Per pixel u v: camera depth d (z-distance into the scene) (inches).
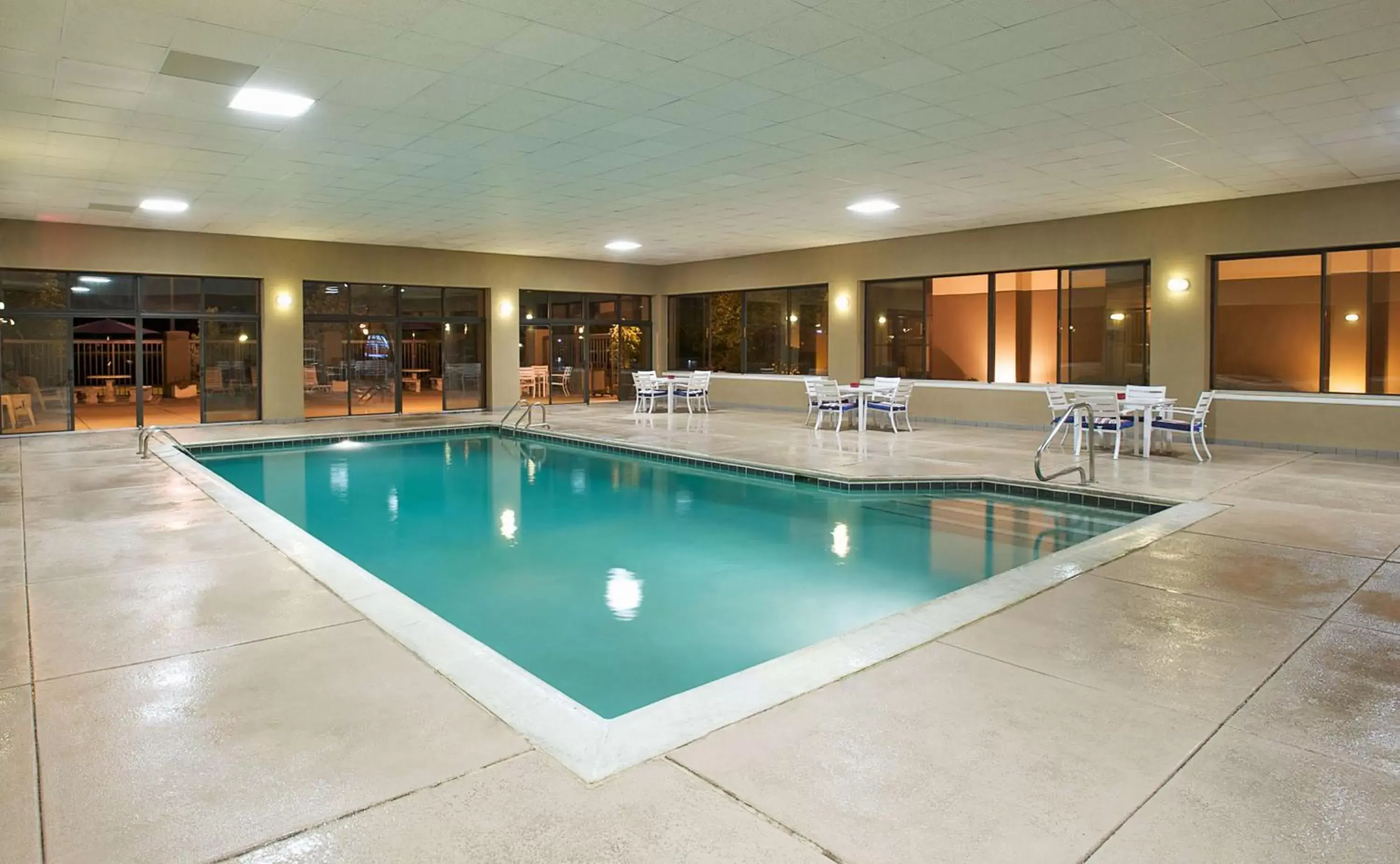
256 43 201.9
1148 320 444.1
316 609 154.6
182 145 296.4
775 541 249.4
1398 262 370.9
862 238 542.3
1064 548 237.1
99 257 471.5
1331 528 219.9
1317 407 385.7
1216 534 212.2
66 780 93.0
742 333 659.4
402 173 346.9
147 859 78.7
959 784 91.7
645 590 203.8
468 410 625.9
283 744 101.6
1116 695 115.5
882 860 78.1
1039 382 491.8
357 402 578.6
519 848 80.2
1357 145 300.2
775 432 475.5
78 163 321.4
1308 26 193.0
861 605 192.2
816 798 88.8
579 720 108.0
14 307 459.5
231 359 525.3
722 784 91.7
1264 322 408.5
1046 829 83.0
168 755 99.0
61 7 179.3
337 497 321.1
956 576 213.2
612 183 370.6
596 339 697.6
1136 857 78.6
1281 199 389.4
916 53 211.3
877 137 292.0
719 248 592.4
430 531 265.0
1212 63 217.8
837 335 579.2
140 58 210.2
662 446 415.5
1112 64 219.5
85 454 381.4
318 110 257.1
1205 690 117.3
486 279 618.2
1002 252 488.4
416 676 123.0
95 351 624.7
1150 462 352.8
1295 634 139.7
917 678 120.8
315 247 544.1
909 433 467.8
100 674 123.6
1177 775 93.7
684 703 112.9
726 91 242.5
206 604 157.3
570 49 208.5
